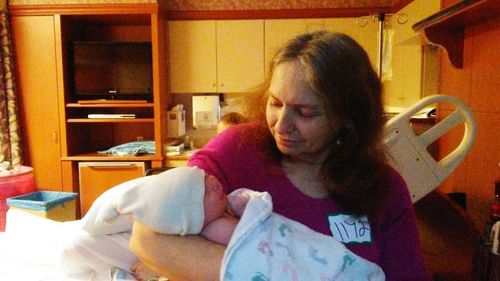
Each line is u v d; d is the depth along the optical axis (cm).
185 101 397
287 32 366
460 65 202
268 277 72
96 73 359
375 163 88
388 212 89
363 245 85
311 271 74
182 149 372
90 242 133
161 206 79
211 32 368
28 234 169
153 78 343
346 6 366
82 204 349
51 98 344
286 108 76
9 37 333
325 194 87
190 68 372
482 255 135
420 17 250
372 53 362
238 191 86
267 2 369
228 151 91
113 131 399
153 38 338
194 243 78
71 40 363
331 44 75
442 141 223
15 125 336
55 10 334
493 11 160
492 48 175
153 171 227
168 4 367
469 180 195
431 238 167
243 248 74
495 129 173
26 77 342
